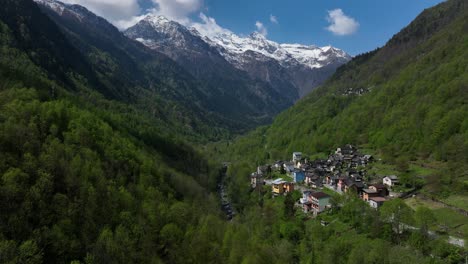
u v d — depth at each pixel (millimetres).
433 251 77625
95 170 89312
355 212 101000
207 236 84750
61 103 119875
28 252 60375
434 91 182125
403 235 86688
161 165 135500
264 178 176125
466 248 77875
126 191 91188
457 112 148125
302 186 154125
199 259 79188
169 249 81250
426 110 169500
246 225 119812
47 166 80312
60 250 66750
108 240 71062
